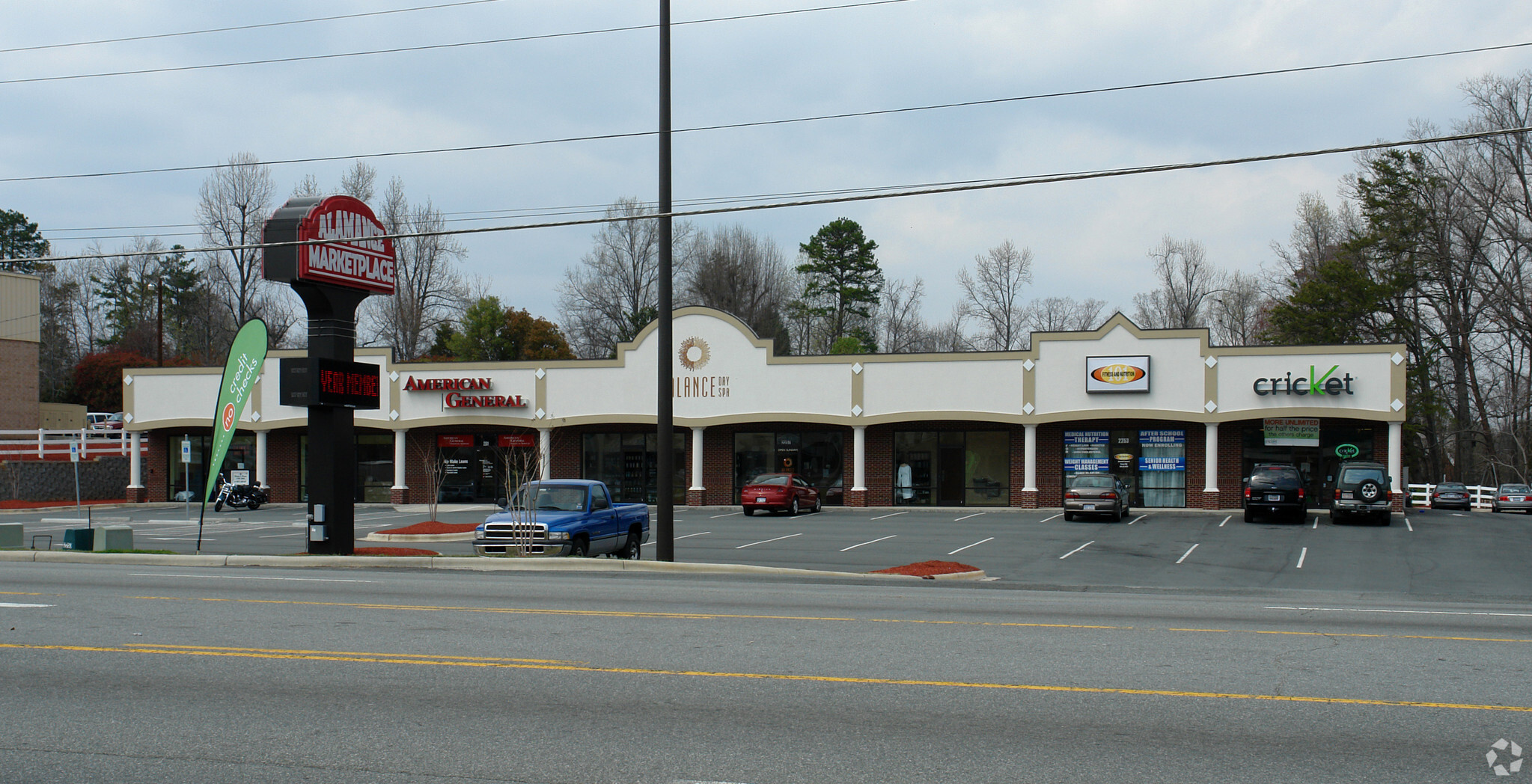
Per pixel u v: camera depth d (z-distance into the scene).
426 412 43.72
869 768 6.12
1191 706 7.61
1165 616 12.33
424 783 5.86
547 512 20.08
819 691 8.01
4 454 47.09
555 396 42.81
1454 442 69.31
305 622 11.23
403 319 65.81
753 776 5.97
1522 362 57.66
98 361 70.88
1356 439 37.03
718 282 75.06
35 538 23.03
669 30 19.50
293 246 19.78
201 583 15.20
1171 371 37.34
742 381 41.28
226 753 6.42
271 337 72.19
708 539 27.89
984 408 39.00
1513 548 25.88
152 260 88.12
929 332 78.62
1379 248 57.12
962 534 29.39
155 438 47.06
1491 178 51.19
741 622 11.27
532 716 7.27
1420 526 31.66
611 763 6.21
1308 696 7.91
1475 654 9.68
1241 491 37.72
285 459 46.31
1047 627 11.13
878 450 41.06
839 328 75.12
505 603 12.86
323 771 6.08
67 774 6.02
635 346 42.31
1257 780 5.97
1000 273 75.38
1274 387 36.31
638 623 11.19
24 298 56.34
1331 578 20.31
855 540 27.67
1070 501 33.47
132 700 7.72
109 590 14.04
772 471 42.19
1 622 11.20
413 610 12.17
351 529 20.95
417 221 66.06
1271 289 64.19
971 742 6.67
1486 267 53.81
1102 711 7.46
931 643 10.08
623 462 43.88
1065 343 38.34
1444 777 6.04
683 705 7.59
